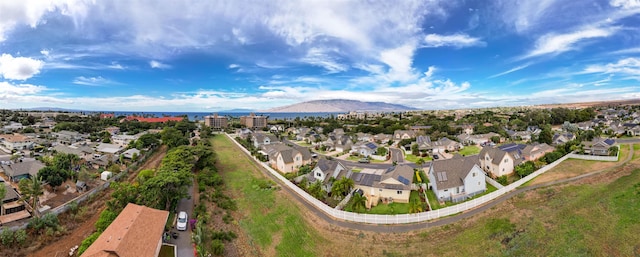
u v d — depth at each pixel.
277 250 34.84
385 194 47.28
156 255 30.31
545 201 41.12
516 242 32.56
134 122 165.25
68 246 34.81
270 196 51.19
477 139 101.88
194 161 65.75
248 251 34.53
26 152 80.00
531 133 106.62
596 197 40.03
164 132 115.94
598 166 54.41
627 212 34.41
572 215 36.00
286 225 40.34
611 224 32.88
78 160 65.19
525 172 52.50
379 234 36.59
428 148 87.88
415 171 62.62
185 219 38.22
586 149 66.25
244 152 96.88
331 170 56.69
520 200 42.34
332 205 44.59
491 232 35.09
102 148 87.50
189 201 47.72
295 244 35.88
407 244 34.47
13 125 136.50
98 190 50.25
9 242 32.78
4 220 38.19
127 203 41.28
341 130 139.00
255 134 124.38
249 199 50.50
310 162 74.56
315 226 39.47
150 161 79.50
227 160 83.12
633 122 111.19
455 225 37.38
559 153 61.44
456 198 45.38
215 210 44.75
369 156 84.44
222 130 181.38
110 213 36.91
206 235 36.25
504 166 56.06
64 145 91.56
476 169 47.97
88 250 28.11
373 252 33.53
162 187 41.22
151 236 30.86
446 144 89.94
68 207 42.06
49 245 34.72
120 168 67.00
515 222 36.53
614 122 114.19
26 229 35.47
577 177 49.44
